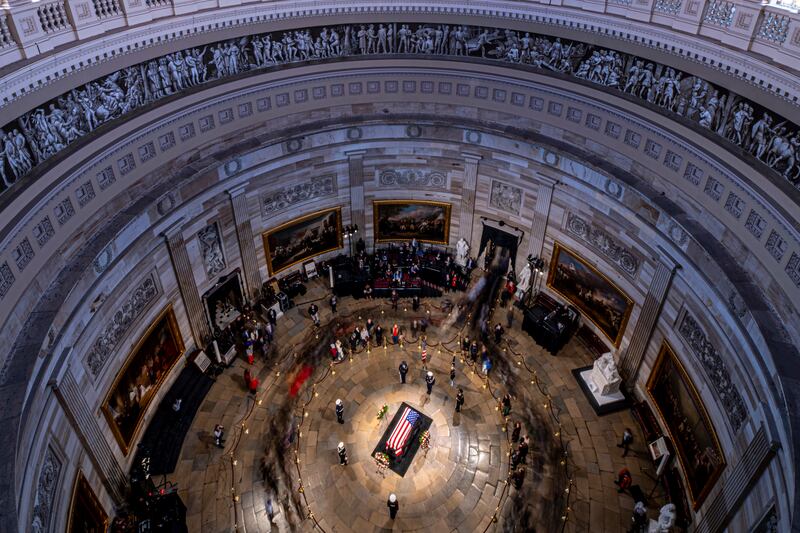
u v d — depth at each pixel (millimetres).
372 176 32031
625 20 21359
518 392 27625
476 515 23094
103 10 19078
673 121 21172
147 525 21500
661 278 23344
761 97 17562
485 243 32938
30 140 17641
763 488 16609
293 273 33000
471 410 26891
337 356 29031
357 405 27094
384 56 27875
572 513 23016
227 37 24281
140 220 22359
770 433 15859
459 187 32031
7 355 16094
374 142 30281
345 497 23656
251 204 28672
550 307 30812
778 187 17219
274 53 26375
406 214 33781
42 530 16531
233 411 26641
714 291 19734
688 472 22312
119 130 20828
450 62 27516
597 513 23000
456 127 29125
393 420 26234
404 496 23688
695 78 20156
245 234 29078
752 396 17750
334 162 30531
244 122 26547
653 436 25062
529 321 30234
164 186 23344
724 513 18938
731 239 19672
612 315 27562
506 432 25953
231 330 29703
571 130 26125
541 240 30078
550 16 23719
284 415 26578
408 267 33969
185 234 25344
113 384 22172
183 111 23391
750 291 18328
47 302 17969
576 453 25031
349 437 25781
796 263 16484
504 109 28047
